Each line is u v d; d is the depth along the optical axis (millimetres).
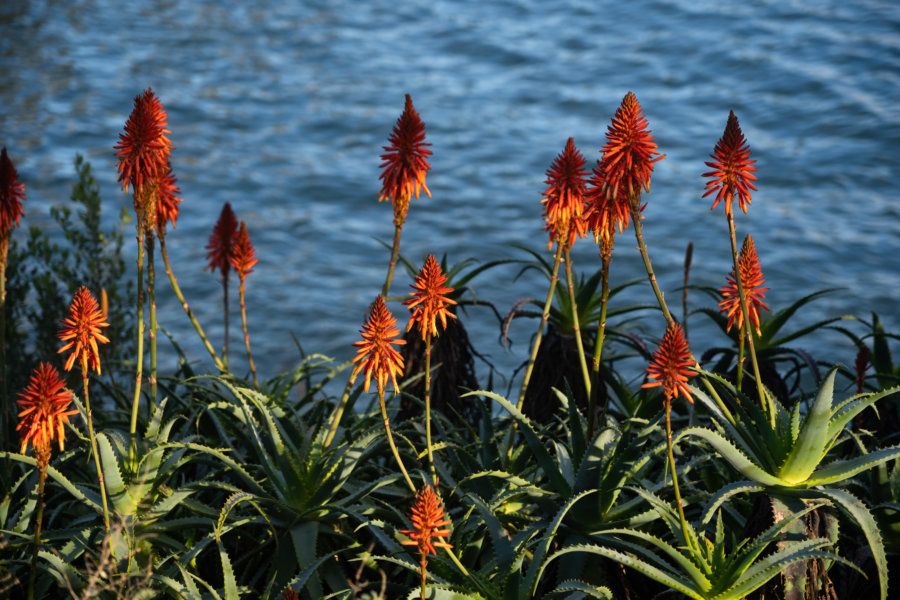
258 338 28125
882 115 41969
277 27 59719
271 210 37031
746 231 33656
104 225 33812
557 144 42781
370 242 34688
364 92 49531
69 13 60000
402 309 30250
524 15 60375
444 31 58438
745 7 57812
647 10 59188
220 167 40562
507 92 49062
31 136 41750
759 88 46500
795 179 37531
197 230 34875
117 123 43906
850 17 54438
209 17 61156
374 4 63719
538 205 37156
